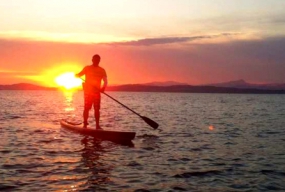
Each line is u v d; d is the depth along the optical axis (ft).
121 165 27.58
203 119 74.08
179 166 27.45
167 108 123.13
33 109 104.53
